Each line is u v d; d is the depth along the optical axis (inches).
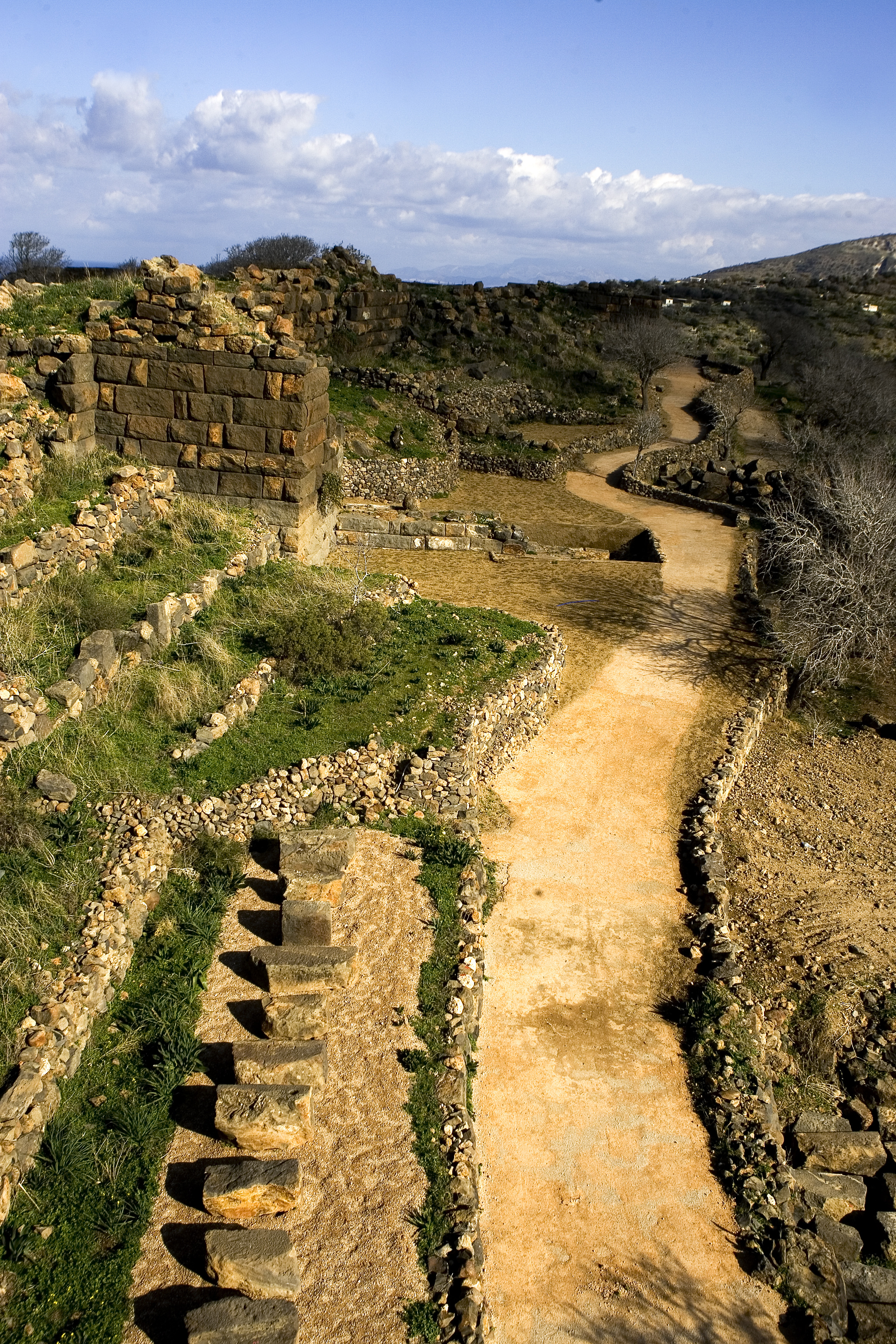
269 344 765.9
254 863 482.0
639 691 782.5
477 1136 377.4
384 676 641.0
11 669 495.8
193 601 633.0
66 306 801.6
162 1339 278.2
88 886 420.5
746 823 644.1
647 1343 315.9
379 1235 313.9
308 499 823.7
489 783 622.8
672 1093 409.7
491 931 500.4
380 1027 390.0
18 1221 305.7
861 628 827.4
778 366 2492.6
